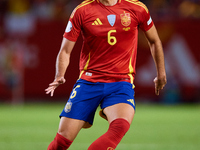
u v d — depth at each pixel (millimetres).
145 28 18734
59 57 18609
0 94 70375
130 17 18141
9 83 70062
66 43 18578
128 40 18250
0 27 69438
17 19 69750
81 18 18172
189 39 69312
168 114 55906
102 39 18047
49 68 70812
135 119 49688
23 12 78812
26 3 79250
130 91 18156
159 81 19422
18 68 70188
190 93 69812
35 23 70188
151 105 69500
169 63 69312
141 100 70438
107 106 17672
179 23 69188
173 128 40625
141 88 69688
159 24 69188
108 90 18031
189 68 69438
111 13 18078
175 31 69188
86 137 33938
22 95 70812
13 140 31641
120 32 18031
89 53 18438
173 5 78750
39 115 53625
